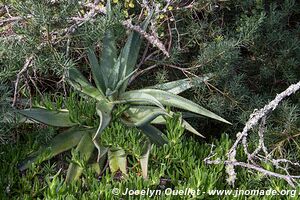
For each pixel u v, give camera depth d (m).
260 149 3.34
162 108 3.40
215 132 4.29
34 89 4.00
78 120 3.41
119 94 3.75
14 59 3.33
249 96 4.24
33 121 3.49
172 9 4.12
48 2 3.36
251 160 3.11
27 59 3.37
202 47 4.26
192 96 4.27
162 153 3.21
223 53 4.04
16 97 3.47
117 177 3.30
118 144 3.20
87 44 3.50
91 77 4.24
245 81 4.52
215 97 4.10
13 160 3.19
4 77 3.24
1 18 3.71
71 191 2.94
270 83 4.53
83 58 4.13
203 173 2.95
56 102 3.65
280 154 3.72
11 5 3.63
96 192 2.89
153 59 4.21
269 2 4.73
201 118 4.21
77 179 3.12
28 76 3.54
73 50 3.82
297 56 4.41
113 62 3.85
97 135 3.23
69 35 3.42
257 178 3.14
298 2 4.75
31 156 3.29
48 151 3.23
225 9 4.61
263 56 4.47
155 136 3.55
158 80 4.17
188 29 4.29
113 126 3.29
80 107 3.48
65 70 3.39
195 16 4.51
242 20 4.48
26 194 2.99
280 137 3.87
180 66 4.38
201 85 4.04
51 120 3.47
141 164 3.13
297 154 3.81
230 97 4.11
